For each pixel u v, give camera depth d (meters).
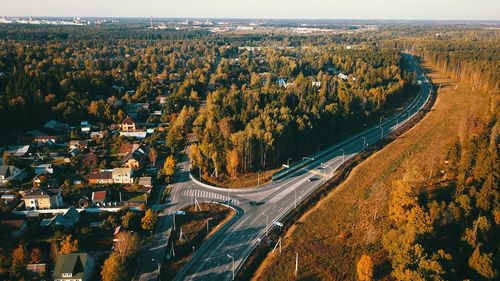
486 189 94.75
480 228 88.44
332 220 109.50
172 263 93.31
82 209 115.56
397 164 141.12
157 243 100.75
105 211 114.38
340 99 193.62
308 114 168.12
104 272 84.00
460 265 84.88
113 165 144.88
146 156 155.25
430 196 106.94
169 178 136.12
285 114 161.62
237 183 134.25
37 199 114.88
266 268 90.44
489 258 81.31
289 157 153.12
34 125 184.88
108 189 127.75
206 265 92.75
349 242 99.50
